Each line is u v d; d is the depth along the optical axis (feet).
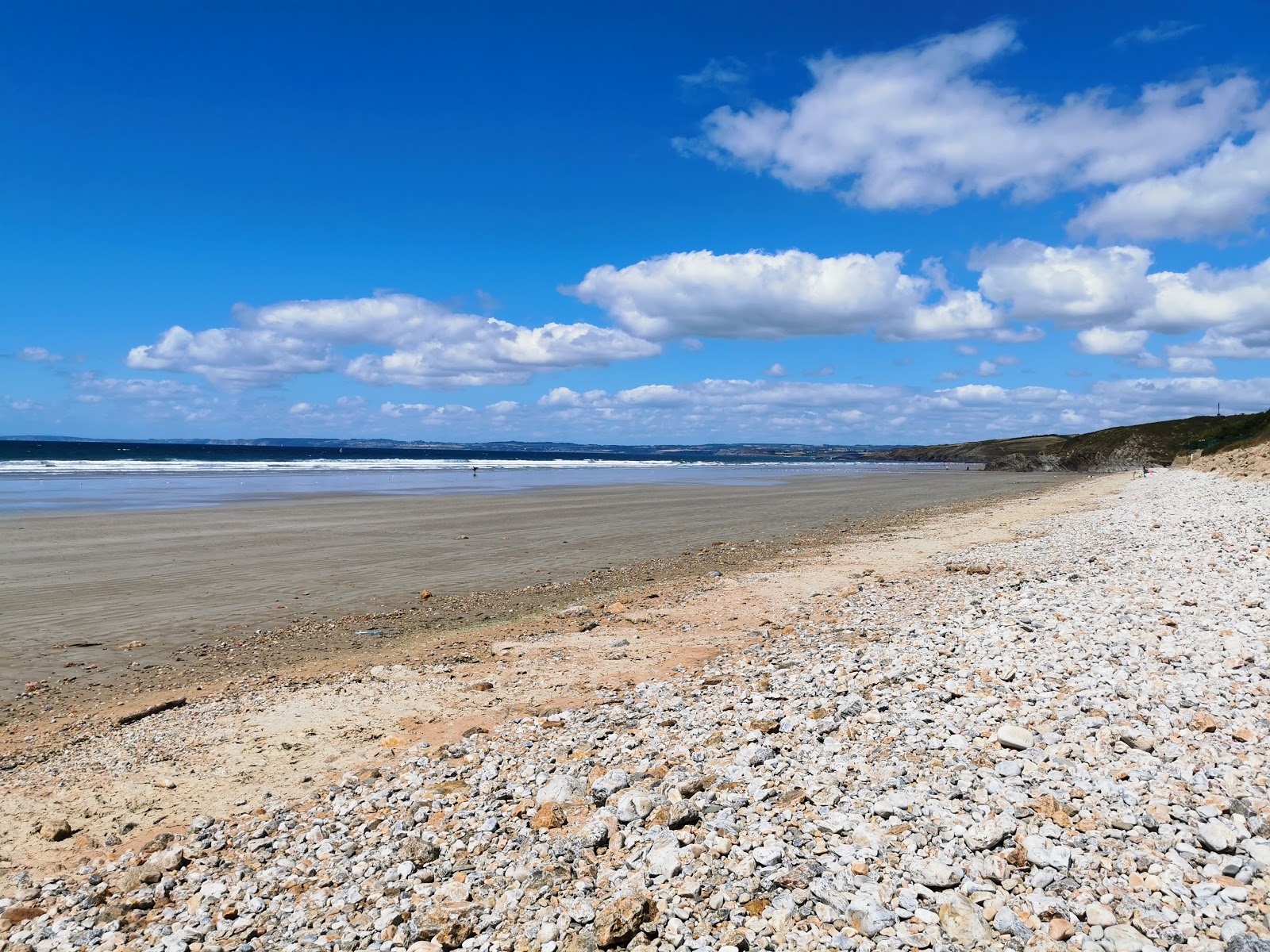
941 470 426.51
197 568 70.33
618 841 19.70
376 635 49.03
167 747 30.04
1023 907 15.17
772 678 34.40
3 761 29.53
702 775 23.26
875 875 16.63
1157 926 14.14
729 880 17.17
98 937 17.61
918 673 31.53
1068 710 24.72
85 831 23.62
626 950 15.19
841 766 22.43
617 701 33.53
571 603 58.29
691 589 61.93
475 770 26.11
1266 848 15.70
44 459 326.85
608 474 275.39
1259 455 153.89
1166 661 29.12
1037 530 92.02
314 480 206.18
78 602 56.65
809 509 135.85
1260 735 21.25
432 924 16.61
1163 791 18.76
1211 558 52.16
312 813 23.84
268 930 17.38
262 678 39.63
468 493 161.89
